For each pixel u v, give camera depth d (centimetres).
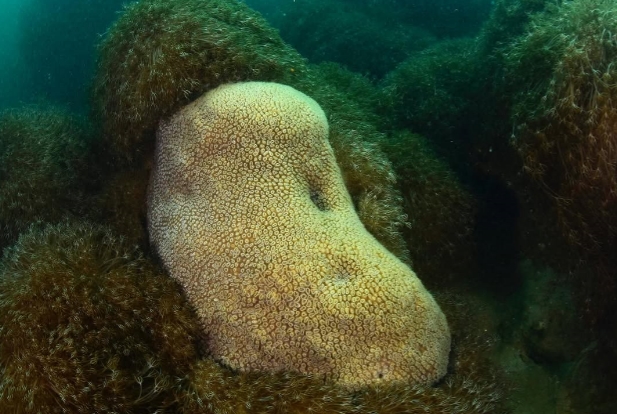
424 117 111
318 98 75
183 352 52
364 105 109
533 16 85
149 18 70
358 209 64
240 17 76
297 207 56
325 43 183
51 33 218
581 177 63
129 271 57
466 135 105
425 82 116
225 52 67
